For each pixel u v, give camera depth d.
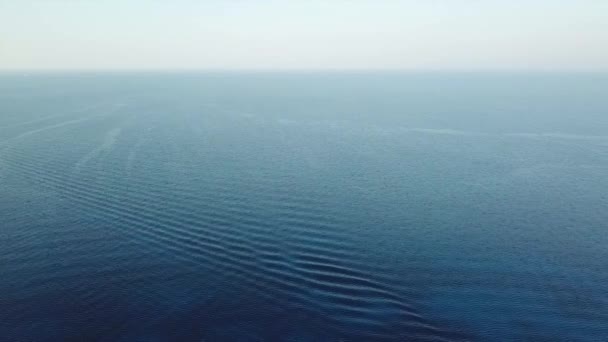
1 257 37.81
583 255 40.16
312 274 35.88
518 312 31.91
